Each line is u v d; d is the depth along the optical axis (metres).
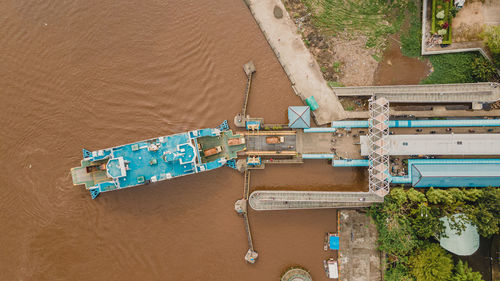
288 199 54.62
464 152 51.59
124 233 56.25
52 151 56.44
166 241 56.38
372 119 51.50
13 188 56.16
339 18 56.25
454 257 53.75
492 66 52.69
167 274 56.12
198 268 56.28
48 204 56.06
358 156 55.00
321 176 56.59
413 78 55.41
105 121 56.75
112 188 53.66
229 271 56.38
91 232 56.09
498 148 50.97
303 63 56.62
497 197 48.72
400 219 51.47
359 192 53.97
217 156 55.75
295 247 56.62
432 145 51.94
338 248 55.53
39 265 55.66
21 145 56.44
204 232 56.44
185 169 53.28
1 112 56.62
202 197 56.62
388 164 51.09
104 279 55.72
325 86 56.38
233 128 56.81
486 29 52.91
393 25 55.47
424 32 54.53
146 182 54.31
